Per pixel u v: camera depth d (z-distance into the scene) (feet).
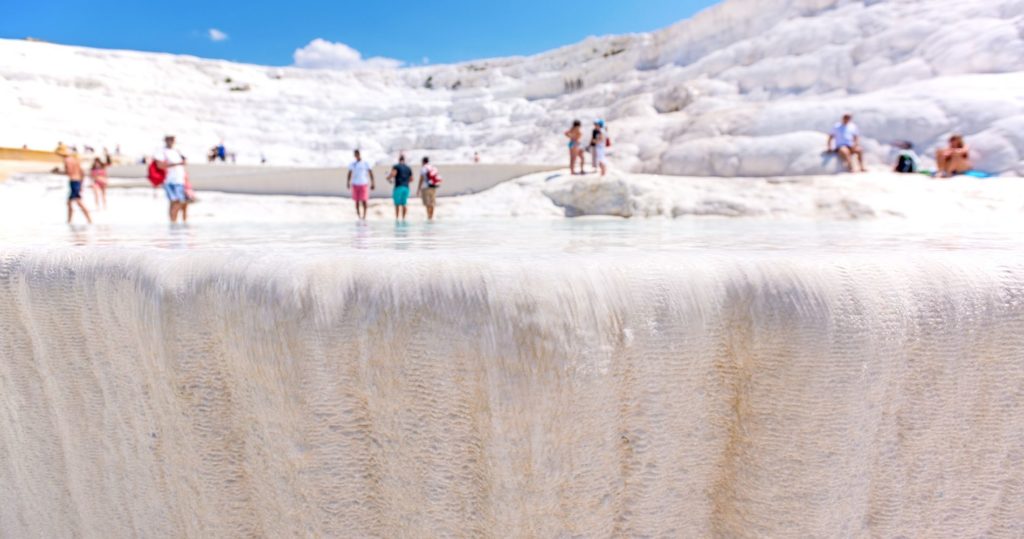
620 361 4.12
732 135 38.65
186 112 94.68
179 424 4.84
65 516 5.92
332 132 94.53
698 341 4.19
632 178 29.68
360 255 4.65
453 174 37.78
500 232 12.92
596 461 4.23
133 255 4.93
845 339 4.05
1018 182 23.15
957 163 27.58
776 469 4.31
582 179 31.24
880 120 33.45
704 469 4.48
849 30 48.49
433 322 4.04
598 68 80.18
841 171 30.83
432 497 4.35
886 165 31.71
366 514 4.58
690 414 4.33
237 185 39.83
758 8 59.88
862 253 4.80
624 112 58.75
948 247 6.29
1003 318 4.25
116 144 84.23
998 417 4.38
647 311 4.10
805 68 47.98
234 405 4.73
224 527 4.95
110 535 5.70
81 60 99.71
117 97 92.27
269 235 11.46
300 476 4.58
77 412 5.41
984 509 4.54
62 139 81.15
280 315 4.27
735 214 24.93
